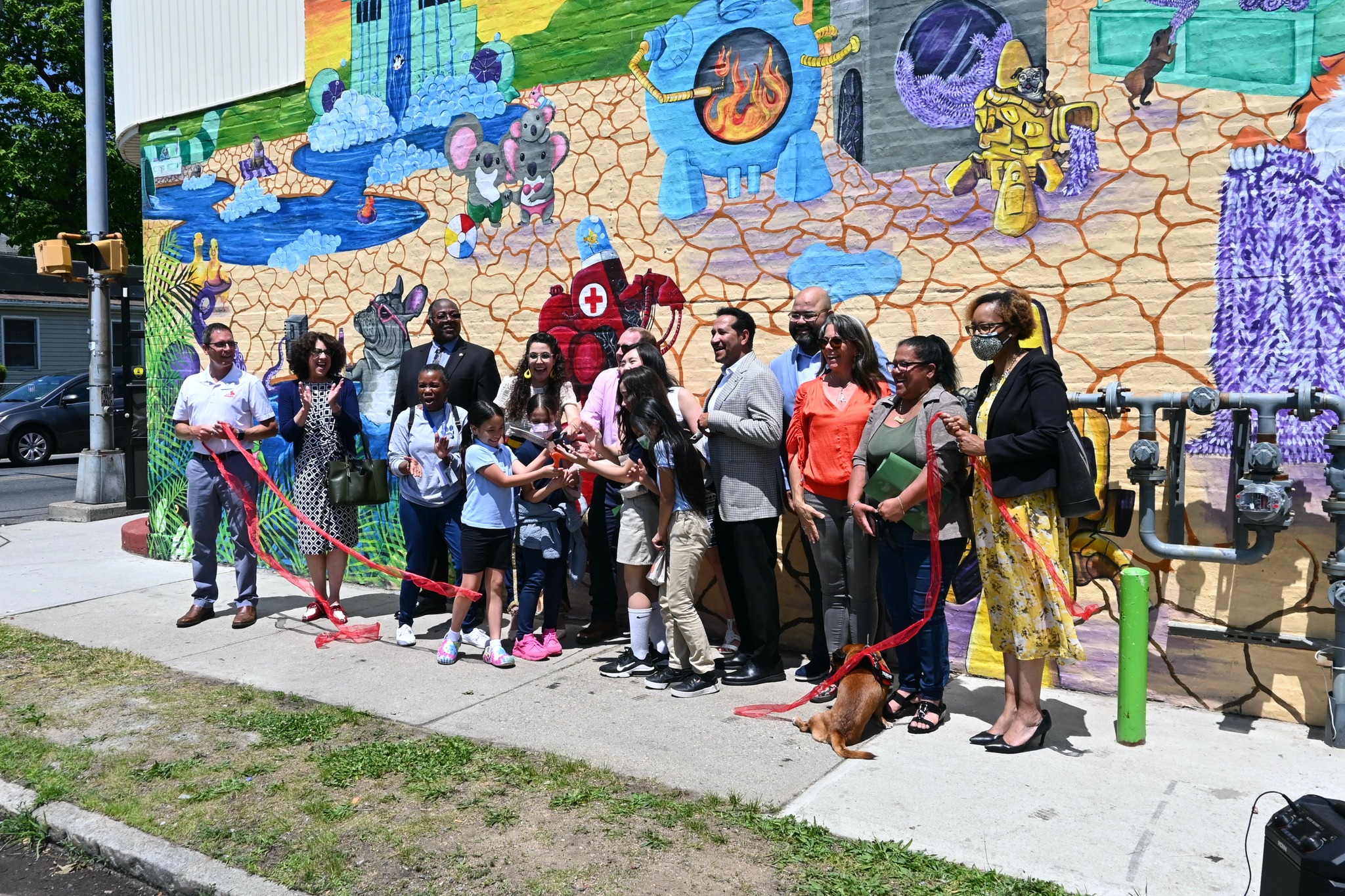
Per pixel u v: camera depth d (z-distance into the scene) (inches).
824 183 219.1
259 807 152.1
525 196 262.2
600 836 139.8
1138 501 187.2
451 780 159.2
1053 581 162.6
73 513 432.1
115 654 230.2
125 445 450.0
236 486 254.8
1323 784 152.9
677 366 239.8
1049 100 194.9
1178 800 147.9
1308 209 174.7
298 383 253.6
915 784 154.9
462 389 244.1
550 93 256.1
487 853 135.9
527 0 258.4
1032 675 168.1
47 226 989.2
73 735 181.9
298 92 303.1
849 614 191.6
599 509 235.9
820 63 218.1
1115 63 188.7
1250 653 181.6
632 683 208.2
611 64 245.9
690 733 178.9
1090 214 192.4
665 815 145.7
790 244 223.9
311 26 298.7
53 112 957.2
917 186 208.7
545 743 174.6
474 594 222.1
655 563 209.5
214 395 254.1
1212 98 181.3
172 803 153.6
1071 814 143.6
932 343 174.7
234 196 320.8
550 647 227.0
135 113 346.3
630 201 245.3
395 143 284.7
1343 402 162.9
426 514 235.8
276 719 187.6
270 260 313.4
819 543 191.6
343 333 299.6
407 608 238.1
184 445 333.7
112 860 142.6
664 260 240.8
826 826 141.4
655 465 197.5
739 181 229.5
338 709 192.9
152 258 343.6
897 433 175.3
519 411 233.5
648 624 217.3
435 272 280.2
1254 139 178.1
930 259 207.9
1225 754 164.9
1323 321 174.1
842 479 186.9
